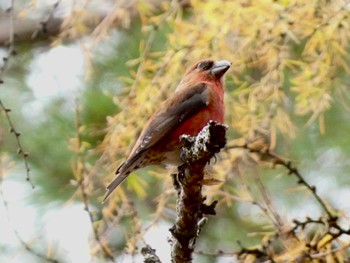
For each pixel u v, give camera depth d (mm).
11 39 11641
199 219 9234
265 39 11820
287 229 10516
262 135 12594
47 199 13211
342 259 10414
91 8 13211
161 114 11062
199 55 12047
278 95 11695
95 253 10938
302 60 13180
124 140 11641
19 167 13438
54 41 12656
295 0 11719
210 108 11203
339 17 11859
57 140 13609
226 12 11930
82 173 11297
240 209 13750
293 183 13531
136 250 10656
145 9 12398
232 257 11000
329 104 12414
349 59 13430
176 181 9484
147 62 12016
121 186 11672
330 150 13867
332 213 10750
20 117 13844
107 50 13969
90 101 13648
